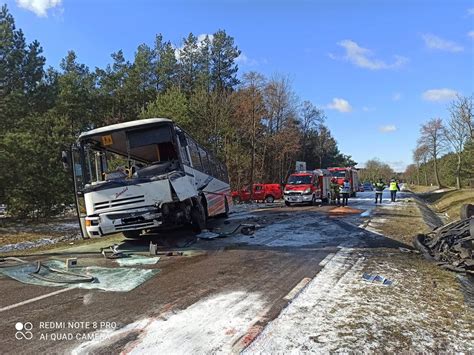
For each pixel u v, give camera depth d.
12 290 6.82
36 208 20.19
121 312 5.50
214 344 4.42
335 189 27.47
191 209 12.35
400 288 6.57
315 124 74.88
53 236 15.76
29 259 10.13
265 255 9.42
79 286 6.93
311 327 4.87
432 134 75.06
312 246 10.60
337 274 7.49
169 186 10.09
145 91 47.28
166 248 10.70
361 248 10.25
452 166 74.31
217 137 33.97
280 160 51.75
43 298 6.27
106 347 4.39
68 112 35.34
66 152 10.62
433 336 4.63
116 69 48.19
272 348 4.31
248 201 35.94
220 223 17.05
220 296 6.17
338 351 4.23
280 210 23.48
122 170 10.85
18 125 22.47
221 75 52.75
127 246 11.34
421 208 25.91
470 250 8.81
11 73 25.89
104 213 10.06
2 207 23.61
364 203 29.48
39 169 19.77
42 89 28.23
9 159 18.23
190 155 12.42
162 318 5.23
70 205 21.47
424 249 9.63
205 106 33.47
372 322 5.04
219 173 18.53
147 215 9.97
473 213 10.63
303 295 6.18
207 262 8.74
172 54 50.28
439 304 5.78
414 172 135.75
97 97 40.78
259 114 39.56
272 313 5.38
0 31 25.45
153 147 11.13
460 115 59.12
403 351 4.23
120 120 40.75
